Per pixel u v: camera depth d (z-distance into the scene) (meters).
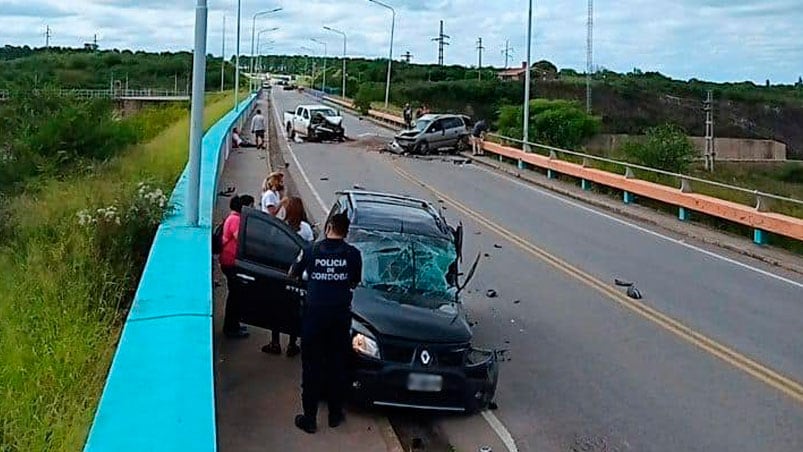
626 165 26.66
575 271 16.30
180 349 7.15
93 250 12.41
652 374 10.57
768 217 19.38
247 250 9.41
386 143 45.12
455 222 21.45
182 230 12.73
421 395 8.52
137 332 7.59
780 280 16.52
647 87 103.94
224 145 29.83
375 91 89.00
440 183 29.81
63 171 23.02
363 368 8.48
